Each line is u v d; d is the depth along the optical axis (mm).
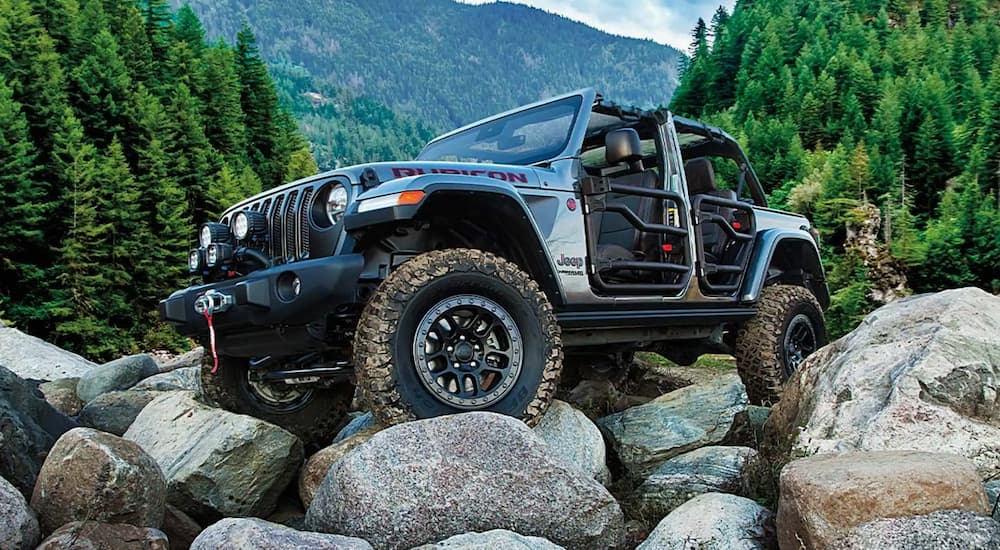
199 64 61562
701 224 5594
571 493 3197
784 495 2725
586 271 4664
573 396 5965
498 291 3990
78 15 53000
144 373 7738
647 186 5531
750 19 147375
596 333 5125
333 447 3865
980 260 64000
